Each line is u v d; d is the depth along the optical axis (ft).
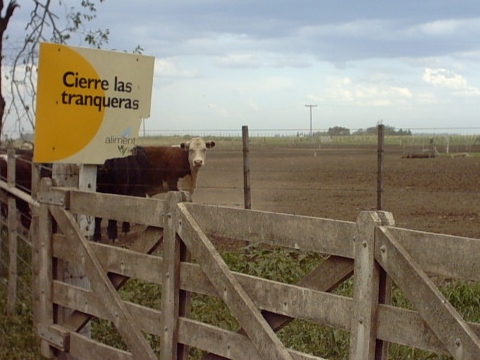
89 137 18.86
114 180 41.65
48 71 18.06
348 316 11.83
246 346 13.75
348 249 11.84
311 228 12.51
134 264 16.62
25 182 39.24
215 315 22.67
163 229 15.70
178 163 46.88
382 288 11.51
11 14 36.29
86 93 18.70
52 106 18.21
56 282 19.56
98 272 17.57
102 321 22.82
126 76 19.27
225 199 52.65
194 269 14.96
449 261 10.44
